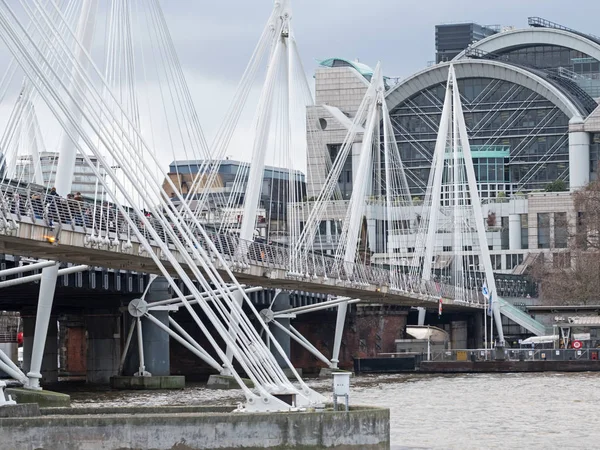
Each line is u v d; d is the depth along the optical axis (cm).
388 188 16350
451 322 18312
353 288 12456
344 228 14338
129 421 5175
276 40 11306
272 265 10562
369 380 12200
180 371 13212
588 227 19862
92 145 6309
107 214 7806
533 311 15325
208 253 9238
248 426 5288
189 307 6209
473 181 18012
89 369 11450
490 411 8156
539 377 12462
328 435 5381
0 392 5303
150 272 8944
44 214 7094
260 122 11056
